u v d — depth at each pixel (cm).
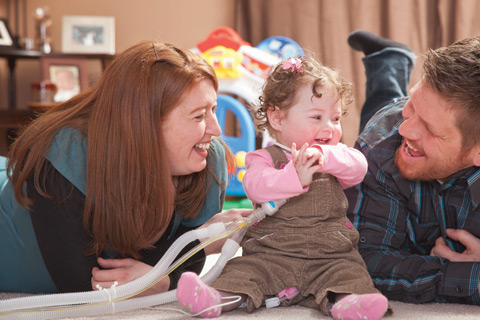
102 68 382
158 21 412
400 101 155
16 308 107
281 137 136
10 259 134
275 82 135
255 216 124
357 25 378
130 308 117
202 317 112
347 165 125
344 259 123
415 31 372
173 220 135
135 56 119
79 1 409
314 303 119
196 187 134
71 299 111
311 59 139
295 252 123
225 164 141
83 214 120
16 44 380
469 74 112
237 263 123
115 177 117
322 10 381
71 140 121
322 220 125
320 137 131
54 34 409
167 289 125
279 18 387
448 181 131
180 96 116
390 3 370
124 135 116
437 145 119
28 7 406
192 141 120
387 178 137
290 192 120
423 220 139
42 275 133
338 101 133
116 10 410
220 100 314
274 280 120
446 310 119
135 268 123
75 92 373
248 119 312
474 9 358
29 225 127
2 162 146
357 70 378
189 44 414
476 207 129
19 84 409
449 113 115
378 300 103
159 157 117
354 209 138
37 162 120
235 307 117
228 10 413
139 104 116
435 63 117
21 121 353
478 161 121
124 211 118
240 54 311
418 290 124
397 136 139
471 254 127
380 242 136
